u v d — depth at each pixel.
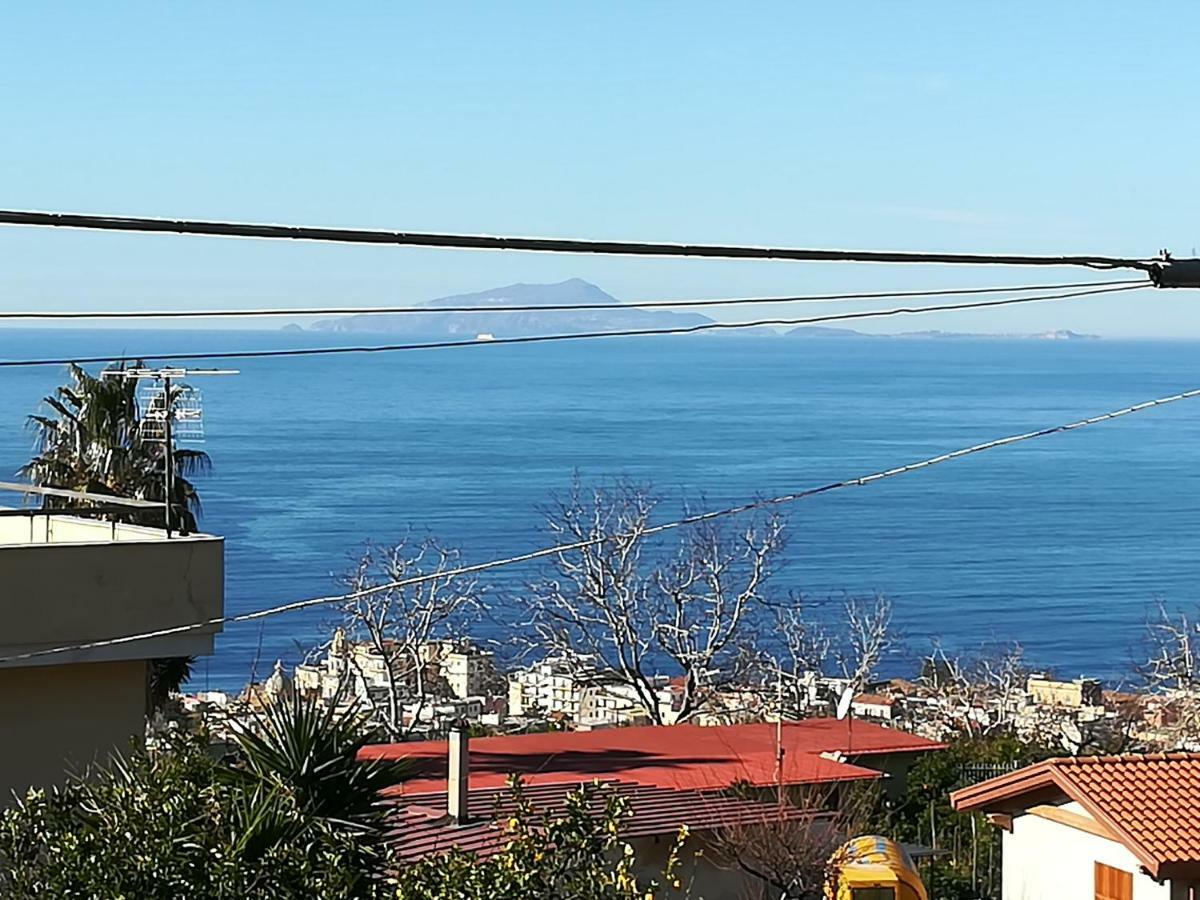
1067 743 36.50
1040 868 22.62
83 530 19.12
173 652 16.78
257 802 10.69
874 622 66.25
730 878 22.14
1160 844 20.31
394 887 10.73
